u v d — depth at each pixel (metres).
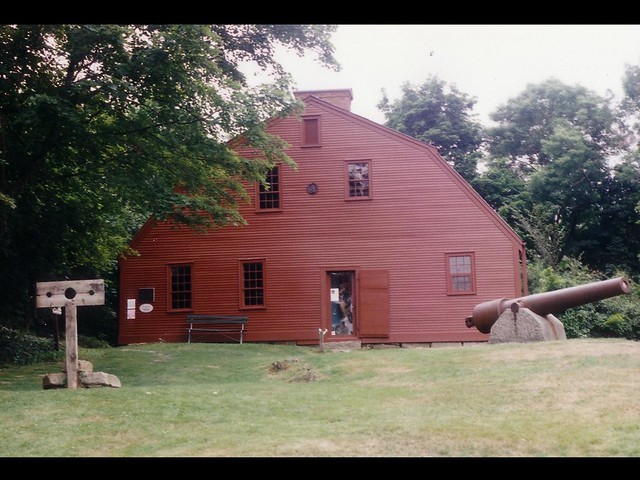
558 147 44.44
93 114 20.03
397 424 10.77
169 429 10.77
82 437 10.33
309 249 28.12
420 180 27.97
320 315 27.77
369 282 27.64
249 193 28.62
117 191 22.30
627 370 13.81
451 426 10.50
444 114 49.81
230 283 28.33
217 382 17.89
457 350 19.45
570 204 44.59
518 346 18.48
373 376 16.83
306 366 19.11
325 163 28.44
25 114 17.94
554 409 11.35
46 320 28.94
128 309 28.66
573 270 36.91
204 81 20.77
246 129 21.09
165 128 20.64
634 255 44.41
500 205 46.34
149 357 22.53
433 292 27.39
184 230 28.81
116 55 18.97
